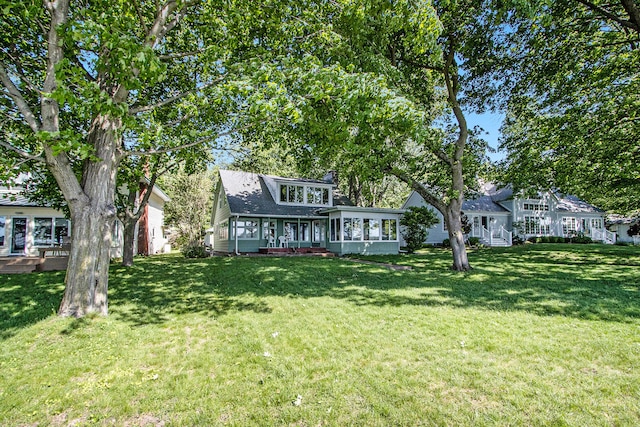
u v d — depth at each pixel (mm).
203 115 8367
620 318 5035
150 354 3844
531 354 3713
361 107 5738
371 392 2936
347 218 19266
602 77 10602
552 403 2727
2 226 15406
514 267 11656
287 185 21516
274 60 7039
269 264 12656
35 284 8094
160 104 6008
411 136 6730
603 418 2514
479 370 3322
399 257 16578
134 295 7043
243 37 7188
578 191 13555
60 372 3367
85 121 8906
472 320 5027
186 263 13344
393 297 6754
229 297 6863
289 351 3879
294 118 5773
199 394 2939
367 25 8156
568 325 4723
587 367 3379
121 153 5988
